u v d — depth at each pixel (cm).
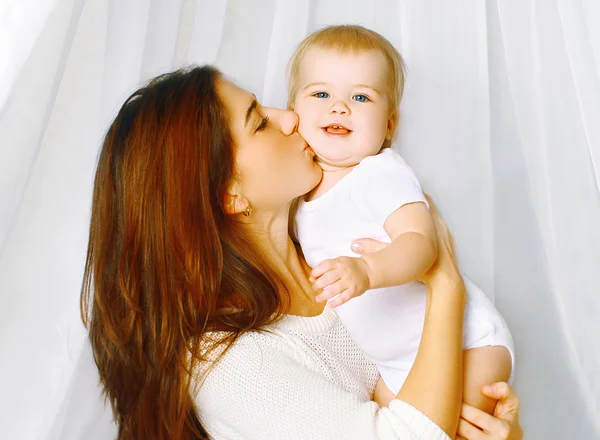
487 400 125
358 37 135
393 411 113
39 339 136
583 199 168
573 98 164
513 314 180
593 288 172
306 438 112
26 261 136
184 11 161
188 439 129
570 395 178
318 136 132
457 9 168
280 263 134
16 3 118
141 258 124
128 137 124
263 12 173
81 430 143
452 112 171
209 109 124
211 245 121
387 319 129
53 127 137
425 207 121
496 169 179
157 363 122
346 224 129
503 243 180
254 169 126
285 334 122
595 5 145
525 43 167
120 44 141
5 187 121
